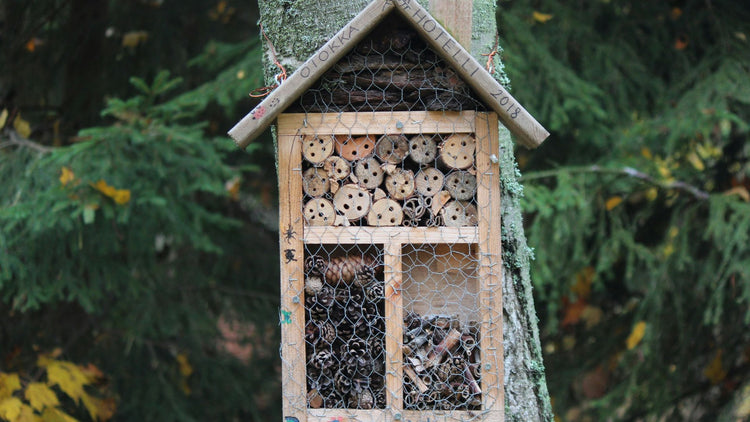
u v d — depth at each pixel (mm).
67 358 4355
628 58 4141
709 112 3652
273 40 2092
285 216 1824
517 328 2232
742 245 3580
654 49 4215
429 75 1840
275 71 2074
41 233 3730
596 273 3965
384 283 1840
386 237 1832
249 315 4797
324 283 1867
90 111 4465
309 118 1821
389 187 1848
